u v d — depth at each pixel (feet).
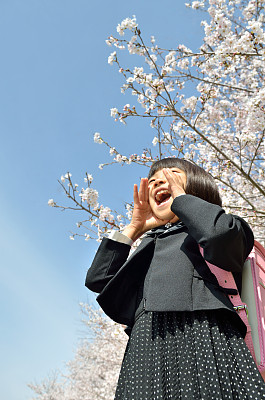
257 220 15.71
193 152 16.78
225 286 3.70
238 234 3.49
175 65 16.14
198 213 3.60
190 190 4.44
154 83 14.11
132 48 14.75
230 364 3.14
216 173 16.05
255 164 17.90
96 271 4.32
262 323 3.71
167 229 4.32
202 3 15.62
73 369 56.75
